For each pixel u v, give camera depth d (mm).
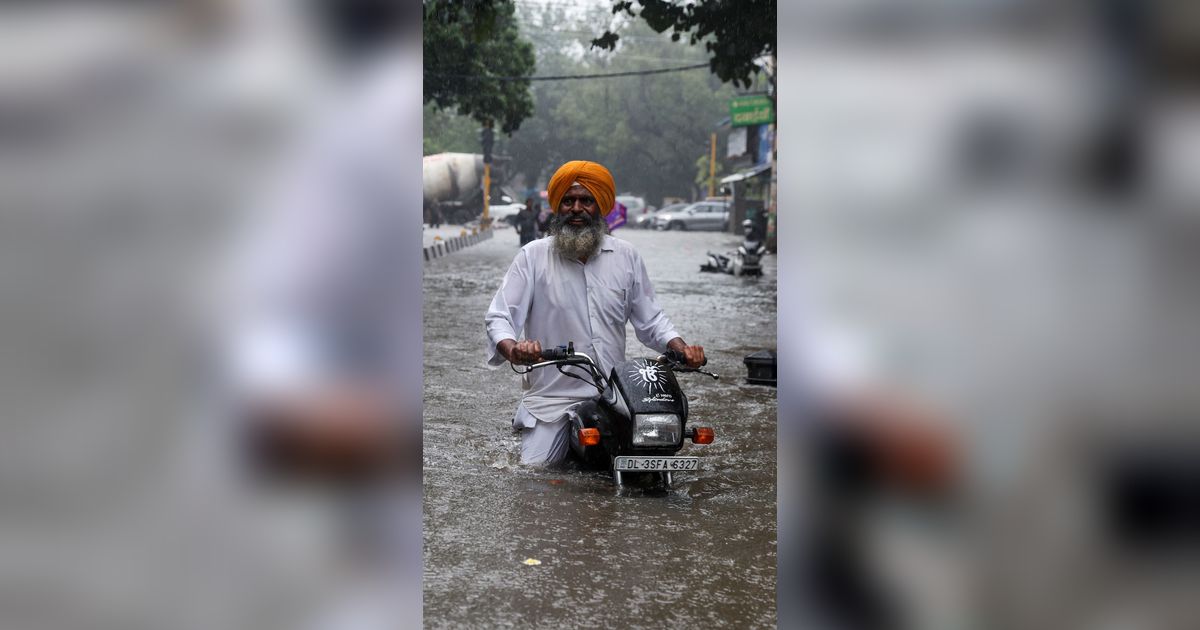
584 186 5238
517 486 4789
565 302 5254
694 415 6551
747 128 41969
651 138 71938
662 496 4656
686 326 11719
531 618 3182
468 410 6559
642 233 41438
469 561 3705
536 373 5352
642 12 11625
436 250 24438
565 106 72500
